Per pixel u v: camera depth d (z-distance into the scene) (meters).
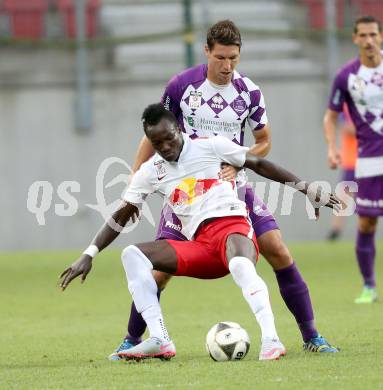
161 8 89.25
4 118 77.69
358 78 39.78
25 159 77.62
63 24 86.25
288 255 25.95
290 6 90.44
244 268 23.78
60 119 78.00
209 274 24.78
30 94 77.75
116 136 78.25
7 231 77.19
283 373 21.81
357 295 43.34
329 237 77.00
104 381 21.66
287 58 85.38
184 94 26.73
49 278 55.25
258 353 26.20
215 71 26.11
